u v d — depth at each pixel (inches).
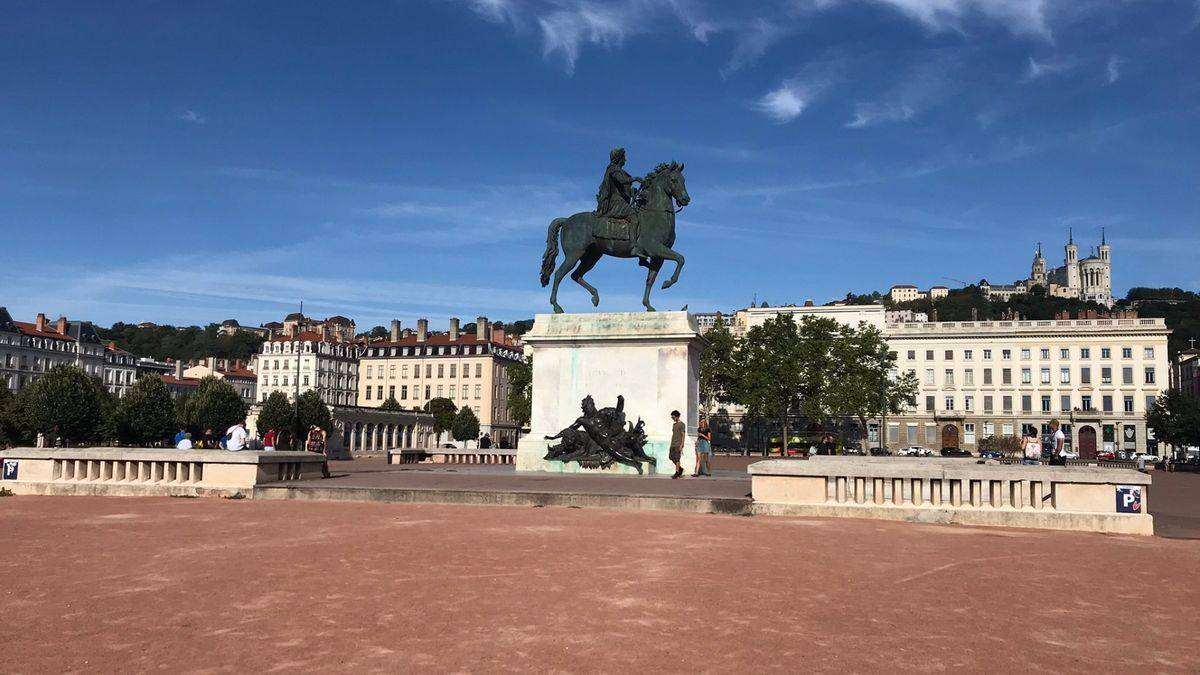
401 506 601.6
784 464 572.4
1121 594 332.5
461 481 732.0
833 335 3634.4
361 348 5876.0
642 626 272.5
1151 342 4224.9
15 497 671.1
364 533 459.5
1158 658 247.6
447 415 5002.5
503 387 5802.2
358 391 5807.1
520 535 452.4
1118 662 242.8
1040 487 537.3
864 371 3452.3
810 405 3388.3
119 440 3061.0
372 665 230.4
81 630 262.8
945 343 4505.4
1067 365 4340.6
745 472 1030.4
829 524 522.6
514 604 299.4
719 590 325.4
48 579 337.4
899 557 405.4
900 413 3986.2
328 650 243.3
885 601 313.1
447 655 239.8
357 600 303.7
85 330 5482.3
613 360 911.7
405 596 310.3
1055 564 394.9
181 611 287.0
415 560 379.2
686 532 471.2
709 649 248.7
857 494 565.9
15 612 284.8
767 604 304.7
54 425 2866.6
